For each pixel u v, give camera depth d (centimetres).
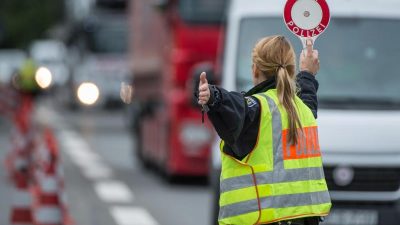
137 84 3681
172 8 2905
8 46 12525
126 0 6812
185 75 2884
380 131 1834
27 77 3875
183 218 2369
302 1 1080
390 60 1964
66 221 1952
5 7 12562
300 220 1007
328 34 1986
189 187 2989
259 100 998
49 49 9644
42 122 5972
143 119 3538
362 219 1812
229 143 983
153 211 2477
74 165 3619
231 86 1991
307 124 1017
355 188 1822
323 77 1947
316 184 1009
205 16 2889
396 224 1819
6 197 2670
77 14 6825
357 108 1897
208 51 2878
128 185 3025
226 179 1002
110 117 6606
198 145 2888
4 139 4775
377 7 2014
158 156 3172
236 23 2047
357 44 1975
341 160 1820
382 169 1828
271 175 991
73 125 5756
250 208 990
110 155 4022
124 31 6950
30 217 1934
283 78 1007
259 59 1020
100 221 2306
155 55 3216
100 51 6962
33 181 2759
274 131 996
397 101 1916
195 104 2106
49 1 12525
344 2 2019
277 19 2031
